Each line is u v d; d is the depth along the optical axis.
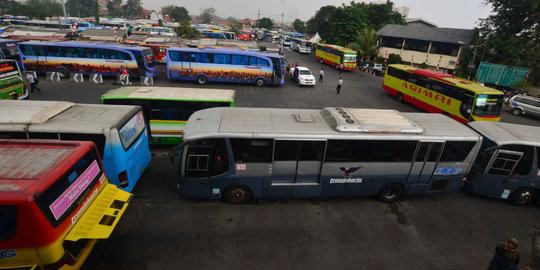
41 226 4.45
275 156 7.64
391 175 8.41
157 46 29.75
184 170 7.49
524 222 8.45
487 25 31.30
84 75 23.00
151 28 46.28
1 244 4.48
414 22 57.06
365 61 39.34
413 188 8.76
